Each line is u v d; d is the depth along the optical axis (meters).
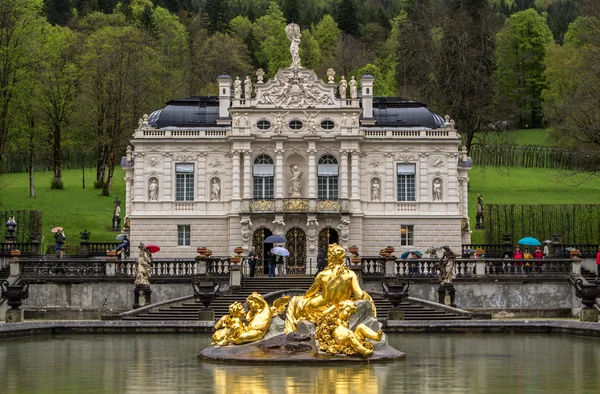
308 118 92.38
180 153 92.50
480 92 129.12
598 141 100.50
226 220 92.12
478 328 56.91
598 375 36.06
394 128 93.25
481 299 75.38
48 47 129.50
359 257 76.69
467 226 98.44
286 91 92.62
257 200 91.00
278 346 38.94
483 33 131.75
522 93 169.50
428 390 31.83
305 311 39.50
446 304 72.00
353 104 92.62
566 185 131.38
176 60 177.88
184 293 75.38
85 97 127.94
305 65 192.38
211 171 92.62
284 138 91.69
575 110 101.62
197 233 92.12
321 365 37.19
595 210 100.19
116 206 111.56
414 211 92.75
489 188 129.12
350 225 91.50
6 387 33.53
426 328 56.94
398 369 36.69
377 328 40.12
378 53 196.12
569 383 33.94
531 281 75.44
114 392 31.97
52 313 75.25
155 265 76.06
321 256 80.75
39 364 40.25
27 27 119.69
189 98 98.00
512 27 176.25
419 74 137.38
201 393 31.19
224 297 72.19
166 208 92.19
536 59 175.75
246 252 90.69
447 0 137.50
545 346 47.66
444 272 72.31
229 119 94.31
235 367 37.00
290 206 90.88
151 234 91.94
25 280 75.31
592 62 102.12
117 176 141.50
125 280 75.31
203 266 76.06
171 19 184.75
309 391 31.20
